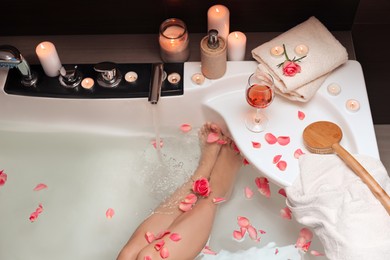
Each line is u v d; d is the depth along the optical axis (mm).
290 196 1896
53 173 2295
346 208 1763
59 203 2252
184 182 2213
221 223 2162
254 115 2092
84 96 2158
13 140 2322
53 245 2180
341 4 2219
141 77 2164
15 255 2164
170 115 2223
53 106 2217
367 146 1958
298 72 2008
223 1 2227
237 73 2133
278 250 2092
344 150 1886
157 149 2275
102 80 2166
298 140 2023
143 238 2004
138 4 2242
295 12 2273
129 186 2252
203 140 2236
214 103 2146
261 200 2188
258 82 1942
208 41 2012
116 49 2324
